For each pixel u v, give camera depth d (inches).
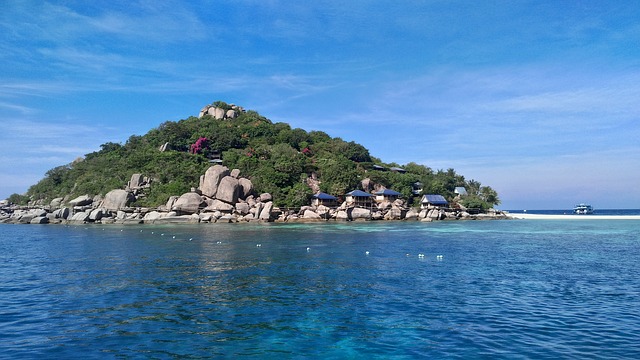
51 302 676.1
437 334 519.8
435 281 852.0
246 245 1521.9
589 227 2834.6
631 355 445.1
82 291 756.6
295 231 2226.9
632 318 587.2
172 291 757.3
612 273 953.5
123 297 710.5
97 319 582.2
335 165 3705.7
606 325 555.5
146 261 1126.4
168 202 3014.3
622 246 1556.3
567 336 510.6
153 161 3535.9
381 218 3449.8
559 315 603.5
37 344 482.6
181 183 3216.0
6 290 765.9
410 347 475.2
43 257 1213.1
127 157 3796.8
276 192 3262.8
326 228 2480.3
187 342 490.9
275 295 726.5
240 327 549.0
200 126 4384.8
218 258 1181.7
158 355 449.1
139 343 486.3
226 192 3065.9
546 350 462.3
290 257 1203.2
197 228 2455.7
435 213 3587.6
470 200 4151.1
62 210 3139.8
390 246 1499.8
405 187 3939.5
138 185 3257.9
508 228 2647.6
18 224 3021.7
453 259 1174.3
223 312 618.8
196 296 718.5
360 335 517.7
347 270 984.3
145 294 733.3
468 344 483.2
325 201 3376.0
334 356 449.7
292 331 533.3
